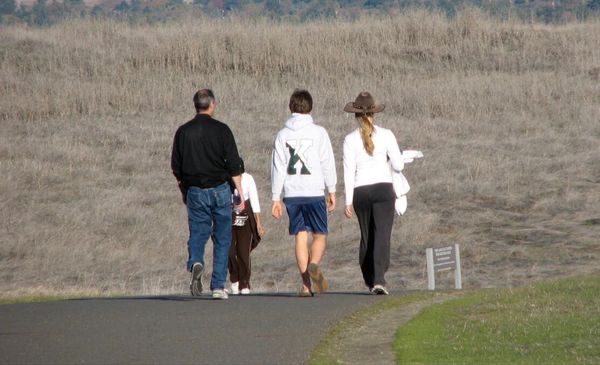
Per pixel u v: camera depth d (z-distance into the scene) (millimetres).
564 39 153625
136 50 150375
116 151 114062
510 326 34000
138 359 27875
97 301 40219
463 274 73125
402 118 124438
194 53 147250
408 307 38719
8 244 82375
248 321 34062
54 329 32469
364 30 157375
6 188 99562
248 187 51625
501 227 86062
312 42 151125
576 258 76250
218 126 39094
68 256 80250
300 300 39906
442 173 102562
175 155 39344
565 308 37531
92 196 98188
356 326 33906
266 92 136000
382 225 41531
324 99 131750
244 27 156125
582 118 121938
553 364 28250
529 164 104250
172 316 35125
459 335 32562
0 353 28641
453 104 127625
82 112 128375
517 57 148500
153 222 89938
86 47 151500
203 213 39312
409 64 147375
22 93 133375
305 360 27984
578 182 98000
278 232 84688
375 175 41281
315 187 40312
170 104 131000
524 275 72000
